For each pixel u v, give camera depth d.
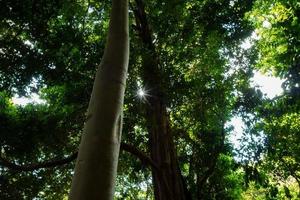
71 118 10.92
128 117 10.70
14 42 8.90
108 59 3.82
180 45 11.86
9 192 11.58
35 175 12.34
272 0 11.02
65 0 9.73
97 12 11.57
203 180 11.80
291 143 13.34
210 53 12.49
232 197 14.08
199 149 12.95
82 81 9.49
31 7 8.61
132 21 13.52
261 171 14.23
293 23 8.90
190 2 13.06
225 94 12.34
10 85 9.04
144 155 8.80
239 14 12.93
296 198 17.12
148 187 18.11
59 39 9.11
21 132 9.94
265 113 12.36
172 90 10.37
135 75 10.29
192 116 12.16
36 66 8.96
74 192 2.72
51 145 10.98
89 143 3.01
